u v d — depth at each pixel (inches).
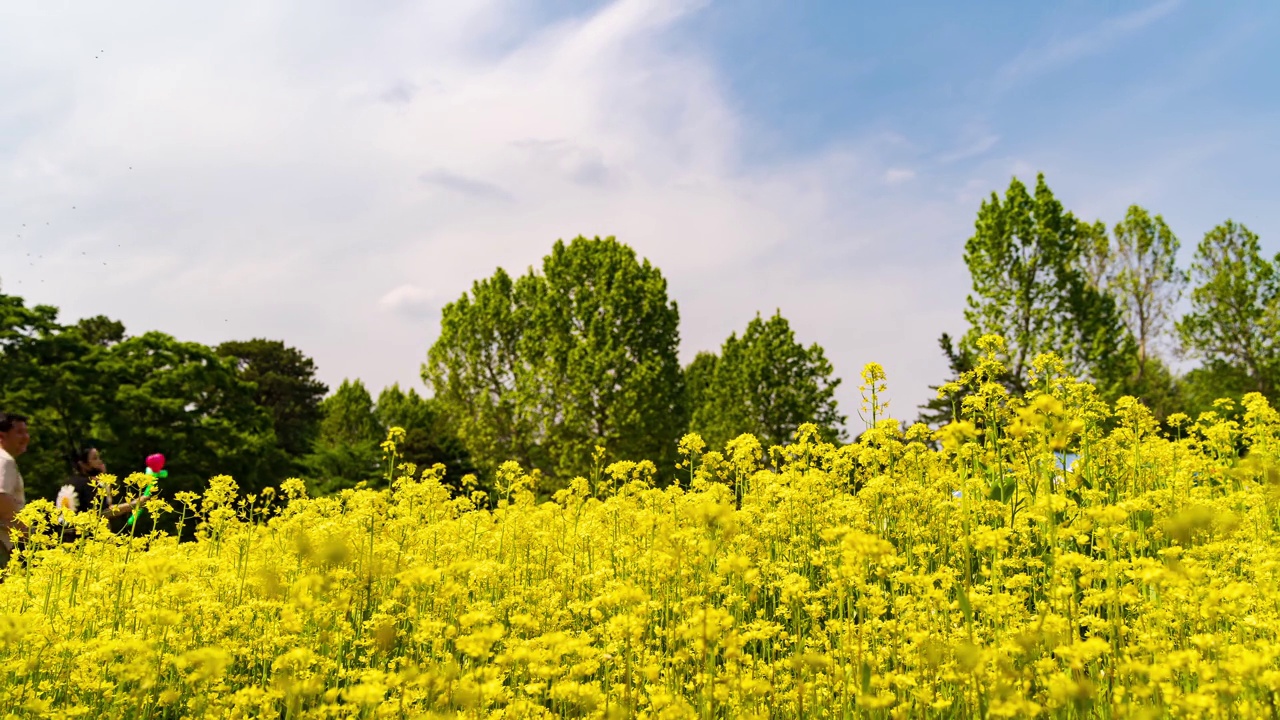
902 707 118.9
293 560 206.4
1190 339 1408.7
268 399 2146.9
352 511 228.4
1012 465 187.8
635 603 138.2
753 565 195.8
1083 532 166.6
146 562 147.5
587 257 1295.5
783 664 142.3
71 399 951.0
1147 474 233.9
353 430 2092.8
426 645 170.1
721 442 1182.3
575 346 1220.5
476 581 192.9
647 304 1231.5
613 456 1141.1
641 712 127.6
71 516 206.8
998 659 112.7
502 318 1375.5
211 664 125.2
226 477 253.3
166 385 1074.1
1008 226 1067.3
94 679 145.4
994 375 197.9
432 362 1429.6
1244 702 103.7
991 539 127.0
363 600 172.4
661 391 1184.2
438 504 263.9
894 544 215.8
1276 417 233.0
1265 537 179.3
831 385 1198.9
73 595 181.0
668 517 187.8
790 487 226.1
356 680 159.8
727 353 1400.1
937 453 222.5
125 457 987.9
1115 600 127.3
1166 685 109.0
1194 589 130.1
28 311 989.8
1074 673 126.8
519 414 1225.4
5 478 250.4
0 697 137.4
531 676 144.3
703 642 120.1
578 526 231.9
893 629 147.9
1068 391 210.2
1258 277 1365.7
